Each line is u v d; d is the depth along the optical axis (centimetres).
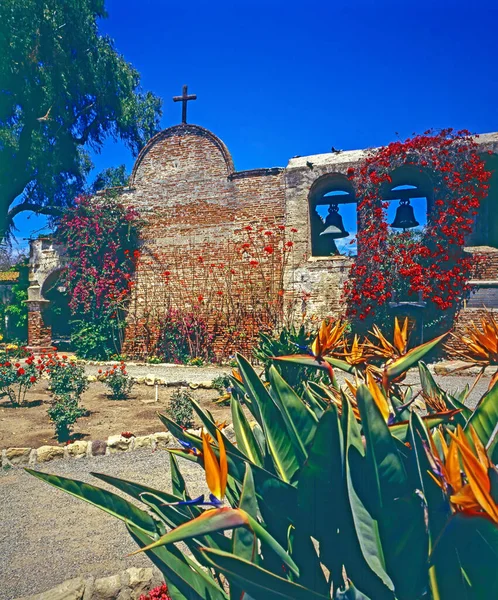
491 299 1223
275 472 174
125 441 669
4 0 1806
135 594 324
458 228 1239
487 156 1287
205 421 170
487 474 96
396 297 1270
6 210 2203
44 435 725
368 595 130
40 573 363
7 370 965
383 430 128
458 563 110
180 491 182
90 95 2227
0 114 2038
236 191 1534
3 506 494
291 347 744
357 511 127
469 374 1061
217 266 1543
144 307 1619
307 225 1420
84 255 1647
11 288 2003
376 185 1312
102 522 455
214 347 1523
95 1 2103
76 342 1644
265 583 116
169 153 1634
